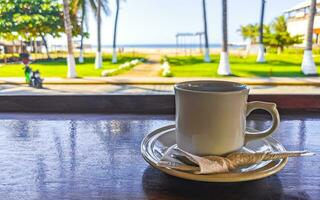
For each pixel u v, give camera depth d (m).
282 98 1.13
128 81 6.49
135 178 0.59
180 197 0.52
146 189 0.55
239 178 0.53
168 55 18.52
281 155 0.60
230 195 0.53
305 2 15.54
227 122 0.58
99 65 11.15
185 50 21.59
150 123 0.98
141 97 1.16
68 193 0.54
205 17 12.52
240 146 0.62
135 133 0.87
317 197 0.52
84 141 0.80
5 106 1.17
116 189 0.55
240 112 0.60
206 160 0.56
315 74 8.02
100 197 0.52
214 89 0.63
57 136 0.84
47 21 12.92
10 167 0.64
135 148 0.75
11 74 8.13
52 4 13.06
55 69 10.10
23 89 5.58
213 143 0.59
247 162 0.57
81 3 12.78
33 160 0.67
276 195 0.53
